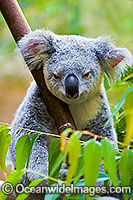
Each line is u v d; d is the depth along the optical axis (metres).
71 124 4.51
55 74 4.82
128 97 3.22
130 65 5.25
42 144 5.11
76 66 4.82
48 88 4.89
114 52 5.20
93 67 4.96
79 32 13.09
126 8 13.30
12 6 5.04
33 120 5.19
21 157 3.89
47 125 5.23
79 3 13.87
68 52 4.98
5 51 13.94
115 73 5.34
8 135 4.05
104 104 5.45
